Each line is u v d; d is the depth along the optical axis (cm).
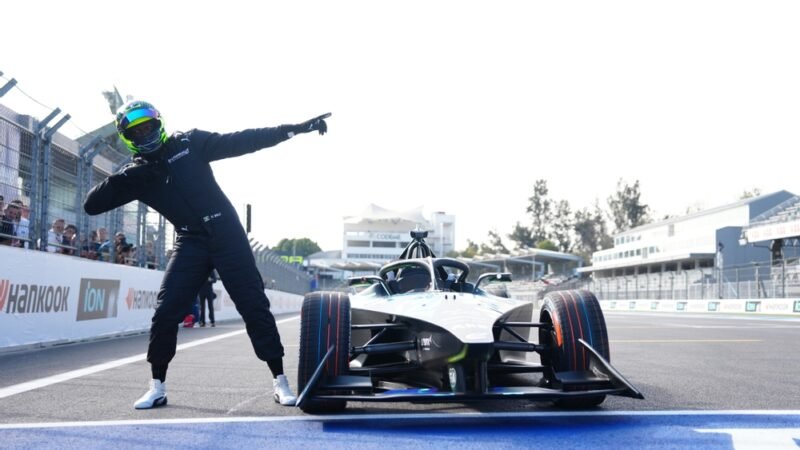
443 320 388
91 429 367
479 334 365
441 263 503
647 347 881
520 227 10738
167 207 420
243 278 425
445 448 321
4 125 898
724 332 1238
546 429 361
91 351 841
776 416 395
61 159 1080
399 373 443
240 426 373
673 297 3559
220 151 420
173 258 429
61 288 955
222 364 694
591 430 359
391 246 10544
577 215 10344
